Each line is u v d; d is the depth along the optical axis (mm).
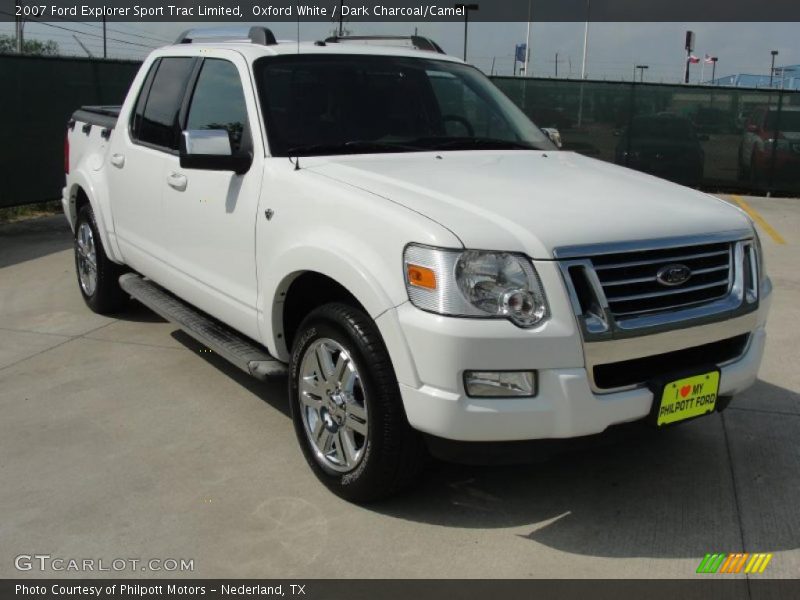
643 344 3088
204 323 4688
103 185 5723
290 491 3615
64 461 3881
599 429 3039
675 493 3643
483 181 3604
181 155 3908
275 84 4211
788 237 10258
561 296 2943
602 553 3172
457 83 4855
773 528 3359
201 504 3502
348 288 3242
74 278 7469
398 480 3303
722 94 14953
